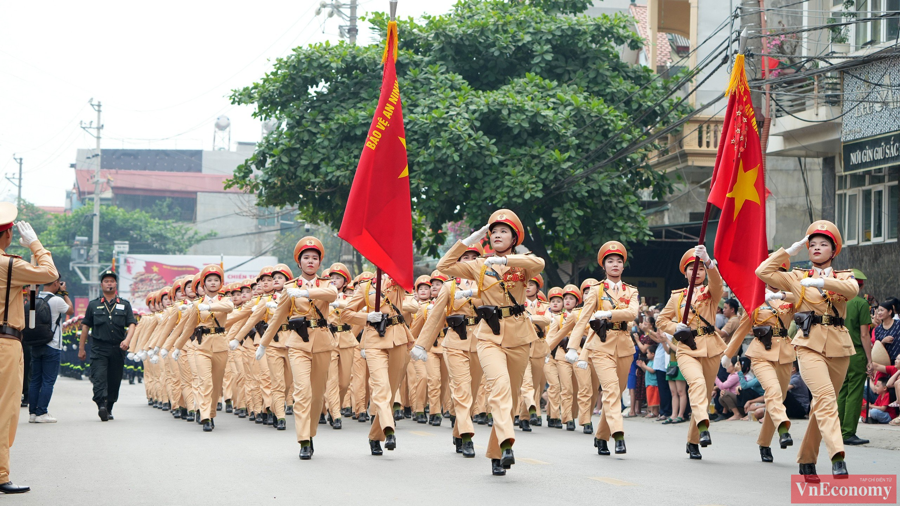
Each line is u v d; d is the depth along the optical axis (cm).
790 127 1959
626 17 2308
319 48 2214
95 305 1486
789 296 860
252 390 1527
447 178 2019
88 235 6412
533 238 2327
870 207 1958
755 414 1412
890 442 1130
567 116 2056
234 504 685
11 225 758
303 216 2542
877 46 1850
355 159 2120
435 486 771
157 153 8112
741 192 1011
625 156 2159
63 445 1107
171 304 1777
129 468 893
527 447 1110
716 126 2509
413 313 1277
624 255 1067
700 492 745
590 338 1063
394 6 989
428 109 2095
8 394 749
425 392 1484
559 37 2245
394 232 957
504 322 834
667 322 1031
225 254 7312
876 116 1691
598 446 1030
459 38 2194
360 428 1372
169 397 1652
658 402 1619
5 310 748
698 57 2692
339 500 700
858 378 1134
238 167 2302
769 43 1994
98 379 1471
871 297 1520
